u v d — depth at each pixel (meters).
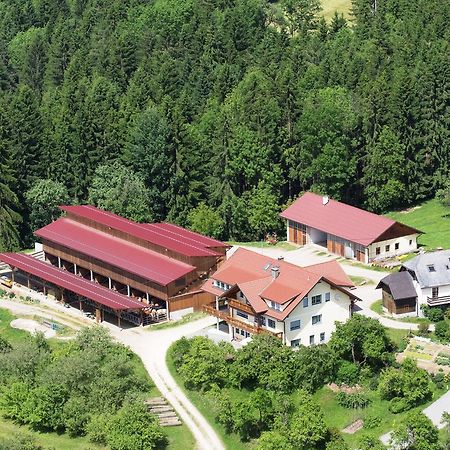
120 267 132.38
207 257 129.38
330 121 157.88
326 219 146.12
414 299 119.62
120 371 110.44
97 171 158.50
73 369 109.69
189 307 128.62
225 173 157.50
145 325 126.56
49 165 161.88
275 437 97.00
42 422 105.38
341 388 106.75
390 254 140.50
